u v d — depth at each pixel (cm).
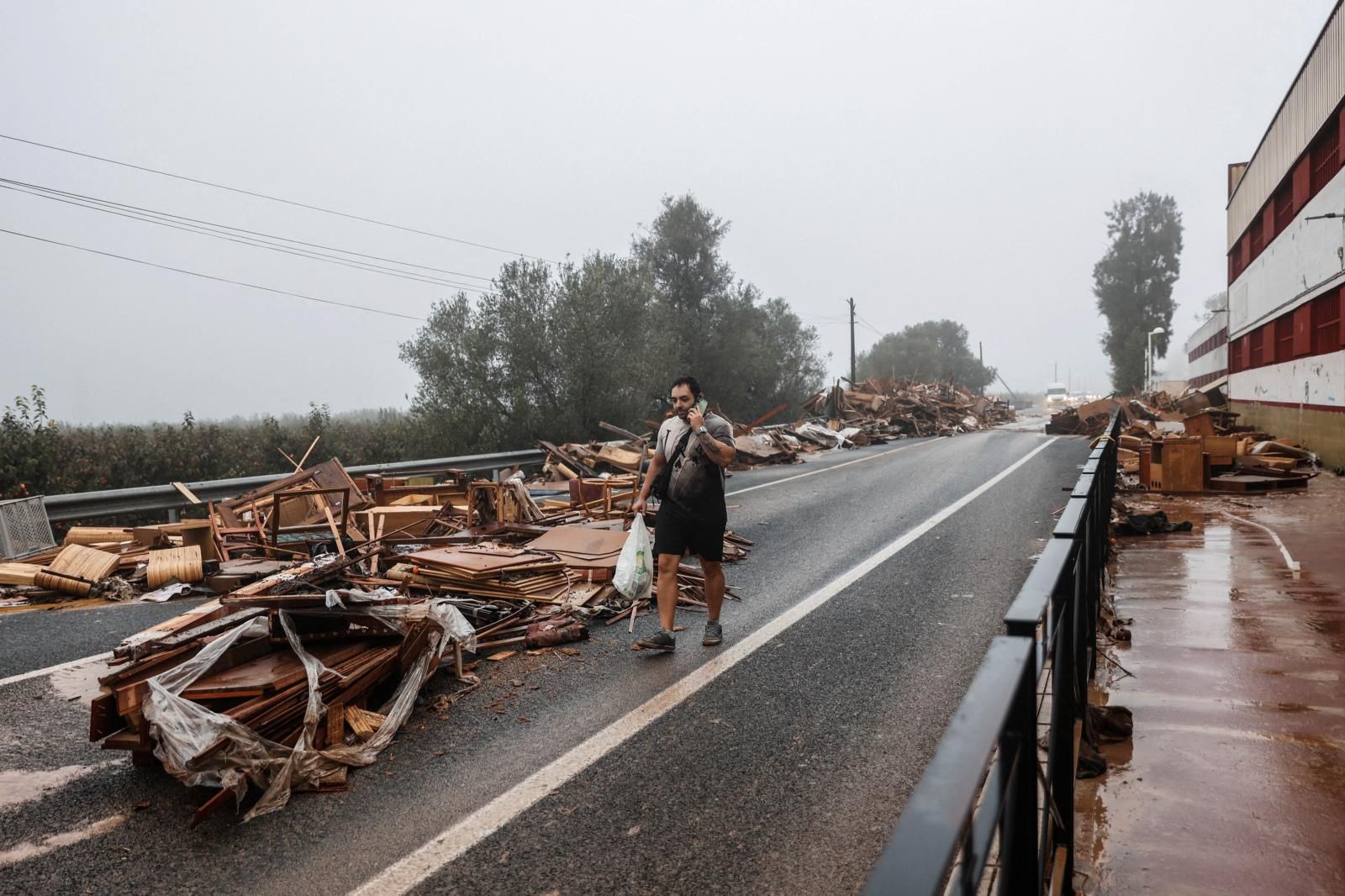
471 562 651
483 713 462
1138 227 7975
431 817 347
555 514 1025
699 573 758
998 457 2092
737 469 2105
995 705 136
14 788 384
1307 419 1964
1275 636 546
